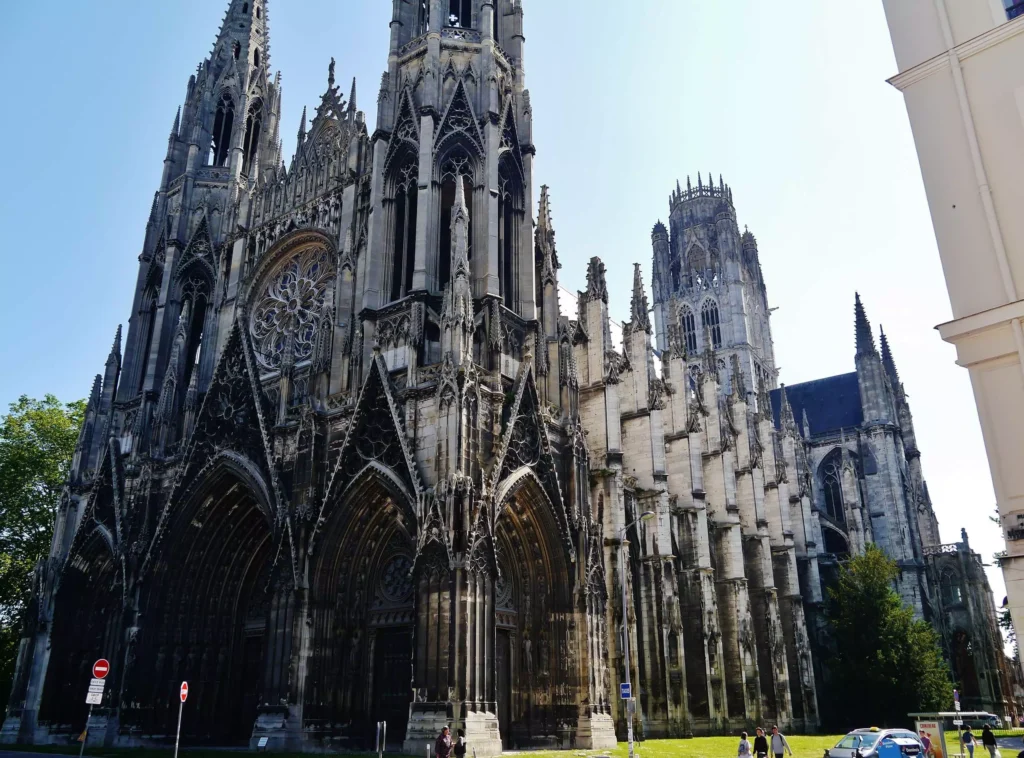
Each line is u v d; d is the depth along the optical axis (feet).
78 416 293.43
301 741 157.28
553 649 170.50
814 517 383.86
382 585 173.47
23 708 209.87
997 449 80.94
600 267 229.25
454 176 200.75
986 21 90.53
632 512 224.33
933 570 387.14
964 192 88.12
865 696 292.20
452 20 229.25
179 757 148.25
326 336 195.21
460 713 140.46
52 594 223.51
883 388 431.84
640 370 238.07
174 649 193.36
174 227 254.06
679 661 214.07
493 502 160.35
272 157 274.57
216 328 234.17
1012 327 81.97
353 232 206.18
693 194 556.51
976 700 359.05
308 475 177.47
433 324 182.60
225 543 203.21
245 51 289.12
